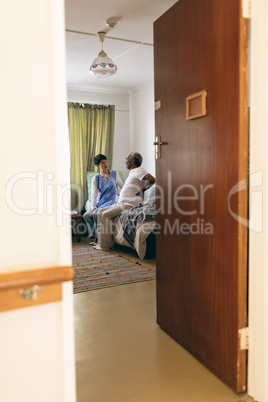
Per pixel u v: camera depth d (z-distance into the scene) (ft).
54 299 3.14
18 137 3.06
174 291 7.47
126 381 6.05
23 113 3.06
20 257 3.14
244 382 5.71
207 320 6.38
